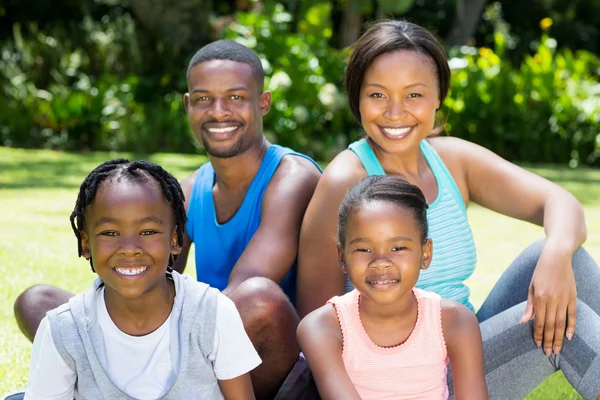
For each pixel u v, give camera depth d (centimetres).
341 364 325
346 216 325
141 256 294
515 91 1756
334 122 1655
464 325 328
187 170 1356
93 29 1980
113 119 1723
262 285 344
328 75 1716
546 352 337
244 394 314
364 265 319
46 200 1030
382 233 316
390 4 1850
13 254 699
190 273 673
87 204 296
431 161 397
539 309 338
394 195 322
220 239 405
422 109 374
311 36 1792
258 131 406
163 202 301
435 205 384
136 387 299
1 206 973
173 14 1855
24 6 2211
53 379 301
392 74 371
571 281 344
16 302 391
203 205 412
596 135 1748
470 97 1748
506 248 848
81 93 1739
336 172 377
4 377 423
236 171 402
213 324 305
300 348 346
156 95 1800
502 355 342
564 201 379
